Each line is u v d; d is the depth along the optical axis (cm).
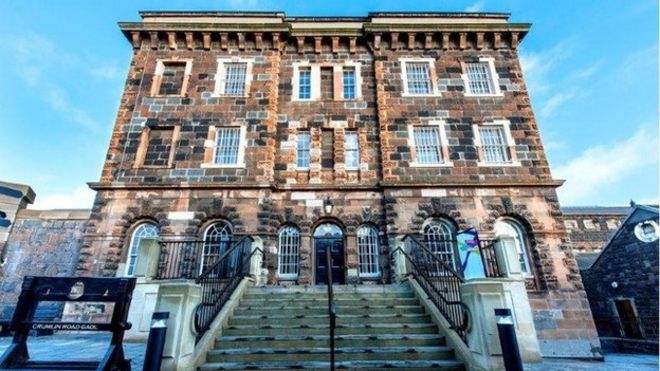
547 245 1423
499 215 1480
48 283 609
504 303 639
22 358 588
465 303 689
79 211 1703
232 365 646
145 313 1053
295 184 1544
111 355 566
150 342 550
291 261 1454
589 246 2795
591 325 1293
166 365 589
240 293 993
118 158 1563
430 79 1786
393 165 1580
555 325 1295
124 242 1419
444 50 1855
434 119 1678
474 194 1515
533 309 1320
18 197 1706
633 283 1766
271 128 1653
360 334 784
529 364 924
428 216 1482
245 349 710
